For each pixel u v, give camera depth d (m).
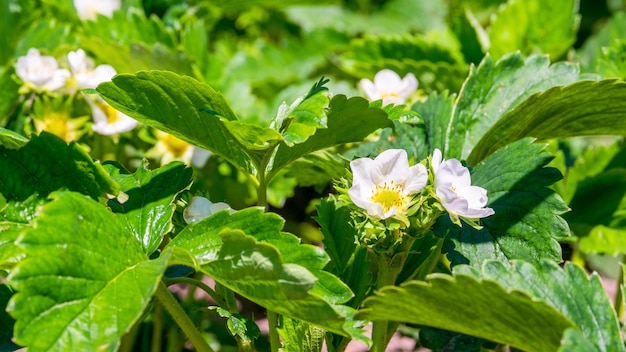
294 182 0.74
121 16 0.77
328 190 0.75
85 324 0.47
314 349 0.54
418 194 0.52
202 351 0.53
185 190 0.56
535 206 0.55
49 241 0.48
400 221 0.52
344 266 0.56
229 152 0.56
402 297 0.48
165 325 0.71
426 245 0.57
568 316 0.49
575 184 0.71
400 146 0.61
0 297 0.53
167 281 0.55
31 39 0.76
